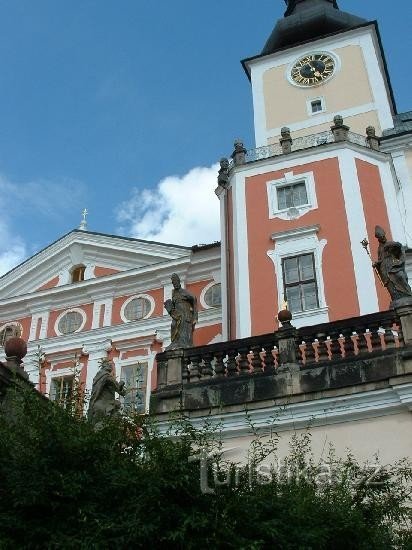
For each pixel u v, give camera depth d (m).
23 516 8.60
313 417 13.35
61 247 31.08
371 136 24.59
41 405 10.32
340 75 32.91
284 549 8.28
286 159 24.09
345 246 21.22
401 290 15.08
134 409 11.80
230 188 24.66
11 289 31.30
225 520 8.32
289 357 14.77
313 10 35.91
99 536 8.23
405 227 27.53
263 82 34.31
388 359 13.95
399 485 11.37
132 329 27.41
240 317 20.95
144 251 29.44
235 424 14.26
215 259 27.91
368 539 9.05
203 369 15.32
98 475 8.98
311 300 20.58
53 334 28.78
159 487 8.59
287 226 22.36
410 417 13.28
